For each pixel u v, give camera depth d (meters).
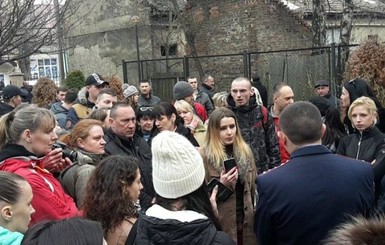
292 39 18.77
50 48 15.63
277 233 2.78
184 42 20.12
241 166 4.29
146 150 4.76
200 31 19.56
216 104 6.81
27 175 3.23
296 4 19.97
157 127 5.59
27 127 3.42
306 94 12.70
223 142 4.34
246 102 5.22
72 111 7.19
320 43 14.28
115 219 2.86
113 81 9.48
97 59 21.97
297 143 2.82
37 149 3.47
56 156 3.66
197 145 5.77
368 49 7.67
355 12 14.80
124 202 2.90
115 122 4.64
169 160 2.53
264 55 18.19
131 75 20.42
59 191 3.45
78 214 3.01
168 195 2.53
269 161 5.26
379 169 3.97
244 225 4.27
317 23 14.33
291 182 2.71
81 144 4.10
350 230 1.51
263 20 18.39
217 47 19.25
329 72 11.32
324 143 5.26
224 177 4.03
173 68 19.55
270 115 5.42
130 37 20.53
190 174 2.53
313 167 2.73
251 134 5.19
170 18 19.28
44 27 8.75
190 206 2.54
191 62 19.61
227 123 4.32
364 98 4.84
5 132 3.52
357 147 4.79
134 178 2.99
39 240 1.60
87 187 2.98
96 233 1.63
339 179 2.68
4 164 3.34
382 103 7.32
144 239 2.36
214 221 2.59
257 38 18.36
